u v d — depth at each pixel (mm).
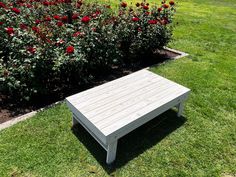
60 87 4285
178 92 3559
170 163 3033
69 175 2760
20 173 2729
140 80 3793
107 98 3281
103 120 2869
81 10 5684
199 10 10633
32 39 3953
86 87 4363
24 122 3428
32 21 4934
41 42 3861
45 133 3295
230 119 3879
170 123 3707
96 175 2795
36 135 3246
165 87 3654
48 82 4055
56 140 3205
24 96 3760
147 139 3379
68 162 2916
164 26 5594
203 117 3885
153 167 2963
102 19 4922
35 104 3852
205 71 5277
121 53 5176
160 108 3227
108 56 4680
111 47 4695
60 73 4020
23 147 3049
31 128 3348
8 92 3904
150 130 3547
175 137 3447
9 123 3387
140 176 2834
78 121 3281
